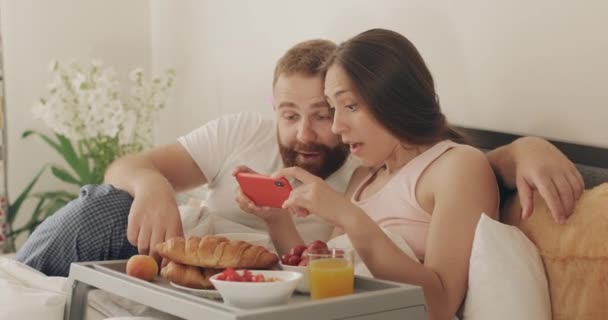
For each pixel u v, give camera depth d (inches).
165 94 136.7
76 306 67.2
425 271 61.1
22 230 139.4
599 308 57.1
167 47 145.4
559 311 59.8
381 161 71.2
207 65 133.3
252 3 120.2
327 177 83.5
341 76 68.3
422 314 53.4
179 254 59.1
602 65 71.3
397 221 69.8
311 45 80.7
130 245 78.5
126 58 150.4
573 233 59.3
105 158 128.6
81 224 77.2
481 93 83.7
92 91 124.6
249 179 68.1
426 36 90.0
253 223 87.8
